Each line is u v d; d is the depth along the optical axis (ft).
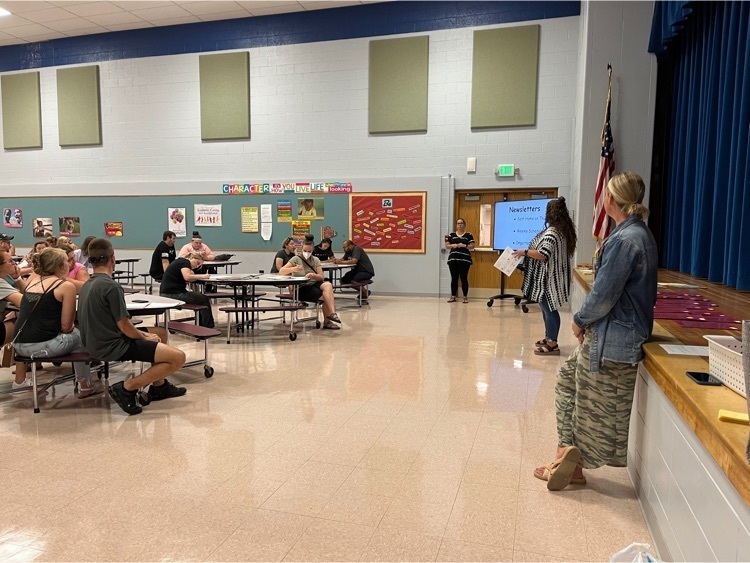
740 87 13.41
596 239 20.83
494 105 28.81
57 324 11.49
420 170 30.37
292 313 18.90
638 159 20.63
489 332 20.35
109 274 11.62
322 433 10.16
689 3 14.39
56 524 6.95
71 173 35.94
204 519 7.07
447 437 9.98
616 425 7.54
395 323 22.44
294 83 31.76
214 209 33.37
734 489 4.03
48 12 30.58
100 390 12.83
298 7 30.50
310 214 31.94
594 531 6.88
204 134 33.24
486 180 29.48
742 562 3.85
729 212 13.78
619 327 7.15
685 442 5.36
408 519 7.11
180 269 19.54
